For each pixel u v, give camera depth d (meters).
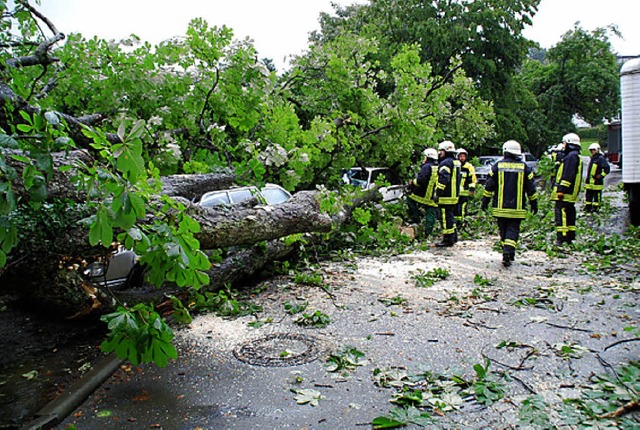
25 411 3.76
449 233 10.53
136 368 4.44
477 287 6.94
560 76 48.31
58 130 3.33
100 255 5.01
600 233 11.50
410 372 4.16
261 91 8.74
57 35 6.43
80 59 7.82
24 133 3.66
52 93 7.93
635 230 10.82
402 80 11.91
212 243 5.65
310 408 3.63
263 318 5.79
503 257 8.34
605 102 48.22
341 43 12.13
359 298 6.51
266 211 6.32
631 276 7.23
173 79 8.49
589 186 14.83
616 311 5.62
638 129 10.58
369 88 11.95
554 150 15.39
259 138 9.24
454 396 3.69
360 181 14.50
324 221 7.04
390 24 31.56
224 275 6.64
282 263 8.20
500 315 5.63
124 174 3.33
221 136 9.12
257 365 4.43
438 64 30.19
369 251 9.81
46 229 4.41
